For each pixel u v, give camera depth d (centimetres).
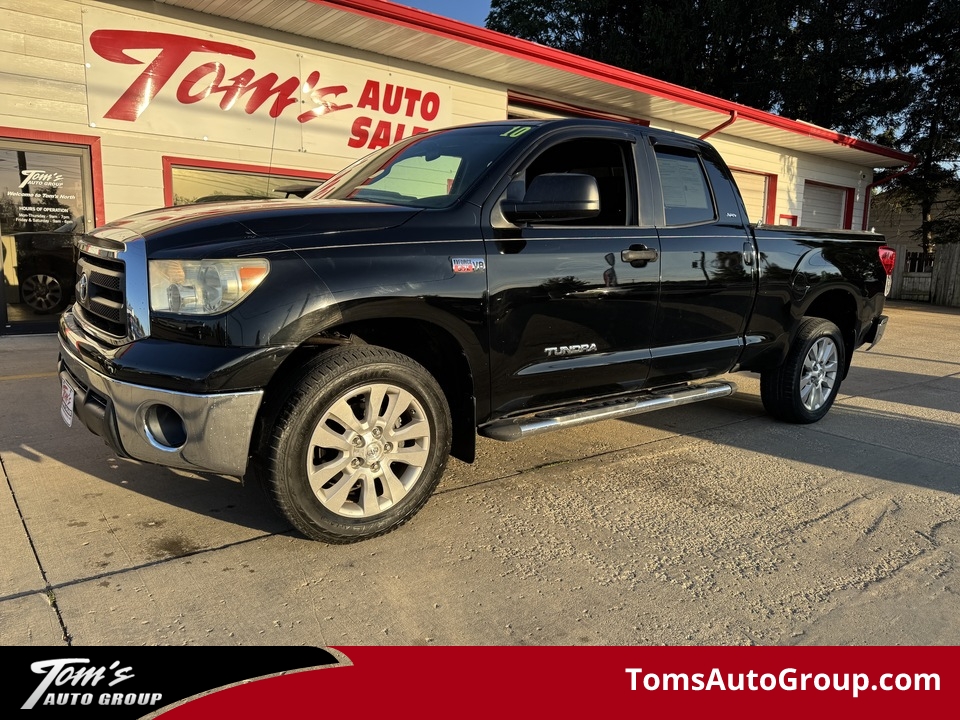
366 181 383
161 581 266
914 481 409
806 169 1722
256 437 282
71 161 762
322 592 263
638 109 1265
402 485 308
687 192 424
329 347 304
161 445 269
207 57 813
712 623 253
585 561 296
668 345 409
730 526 338
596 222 396
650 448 460
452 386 337
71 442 420
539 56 977
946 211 2366
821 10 2034
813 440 488
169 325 265
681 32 2003
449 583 273
